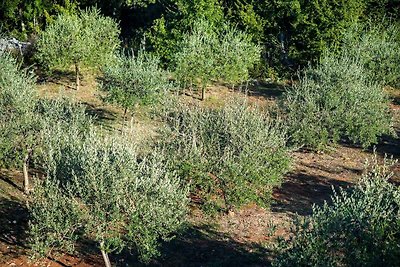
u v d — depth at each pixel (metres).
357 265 10.48
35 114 19.56
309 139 24.44
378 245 10.50
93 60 31.66
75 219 14.05
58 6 40.03
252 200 18.33
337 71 25.73
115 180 13.78
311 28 36.09
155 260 16.23
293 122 24.45
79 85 32.59
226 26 34.78
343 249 10.96
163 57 36.31
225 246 17.11
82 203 14.16
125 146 15.56
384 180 12.61
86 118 22.58
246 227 18.34
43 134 18.41
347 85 25.47
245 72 32.31
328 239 10.95
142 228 14.08
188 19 36.03
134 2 43.09
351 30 35.88
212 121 19.64
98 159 14.16
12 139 18.64
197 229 18.08
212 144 18.72
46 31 32.53
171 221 14.56
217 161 18.11
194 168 17.98
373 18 40.53
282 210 19.69
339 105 24.62
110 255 16.34
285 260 10.98
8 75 20.58
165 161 18.25
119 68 25.91
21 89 19.62
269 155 18.55
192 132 19.27
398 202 11.45
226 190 18.02
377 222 10.80
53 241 14.45
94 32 32.84
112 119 27.98
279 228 18.16
